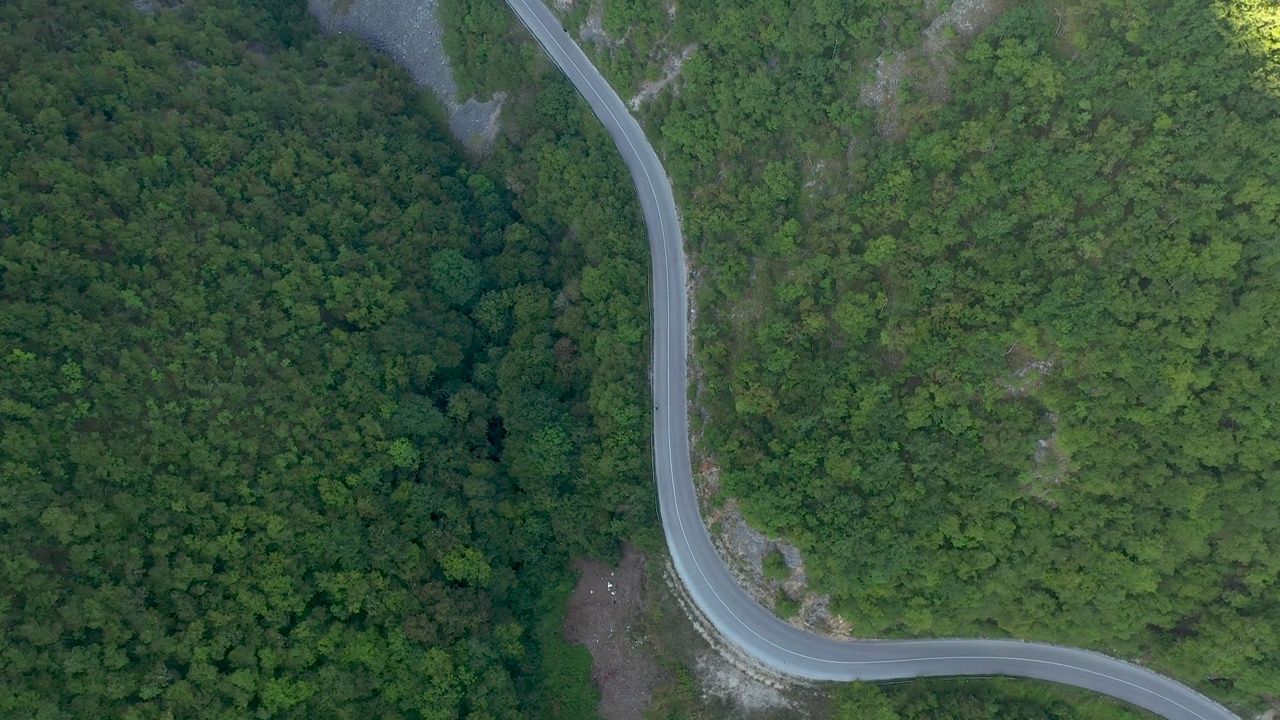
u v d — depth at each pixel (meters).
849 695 92.31
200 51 99.44
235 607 82.50
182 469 82.81
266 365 89.75
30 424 76.06
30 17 88.94
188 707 79.12
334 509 89.44
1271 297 74.00
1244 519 78.12
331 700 85.50
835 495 90.31
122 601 76.94
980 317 83.50
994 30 80.94
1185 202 75.81
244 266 90.94
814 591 94.44
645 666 99.56
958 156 83.50
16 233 80.62
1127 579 82.75
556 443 99.25
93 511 76.69
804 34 89.88
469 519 96.50
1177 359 77.56
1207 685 86.06
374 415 94.56
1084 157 78.25
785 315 94.19
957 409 85.31
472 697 90.56
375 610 88.88
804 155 94.44
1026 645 92.94
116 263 85.00
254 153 96.00
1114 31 77.62
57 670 73.75
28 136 82.88
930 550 87.94
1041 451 84.38
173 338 85.19
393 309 99.00
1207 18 73.00
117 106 89.50
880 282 89.31
